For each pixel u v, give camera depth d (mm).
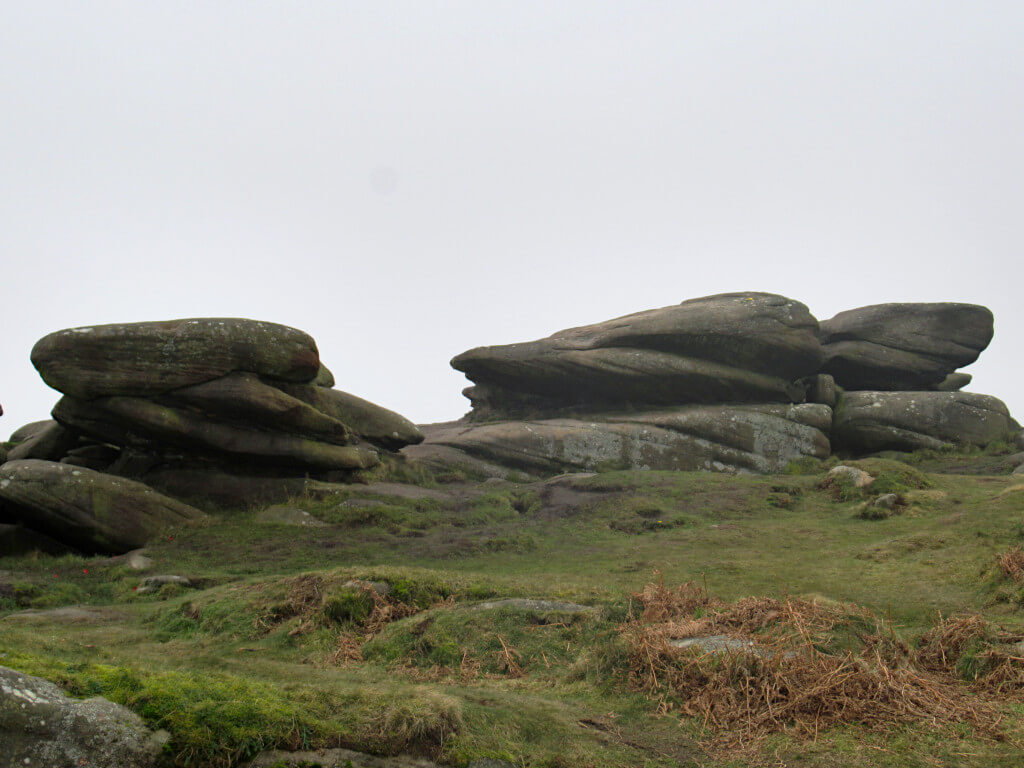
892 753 6852
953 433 34719
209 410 24031
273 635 11938
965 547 16016
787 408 33875
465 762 6340
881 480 23797
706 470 32312
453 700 7176
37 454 25750
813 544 18500
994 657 8766
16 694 5625
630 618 10602
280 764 5930
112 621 13812
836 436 35812
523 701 8180
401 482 28734
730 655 8523
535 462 32281
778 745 7129
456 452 32500
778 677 8164
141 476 24625
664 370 34219
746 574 15664
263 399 23891
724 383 34500
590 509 24047
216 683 6754
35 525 21172
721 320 34406
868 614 9906
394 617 12055
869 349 38969
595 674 9109
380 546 20172
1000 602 11969
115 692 6156
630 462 32312
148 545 20469
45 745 5484
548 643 10156
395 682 9125
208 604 13406
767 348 34406
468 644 10367
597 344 35125
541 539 21047
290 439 24672
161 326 23953
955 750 6867
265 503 23969
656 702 8305
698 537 19922
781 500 23688
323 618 12031
